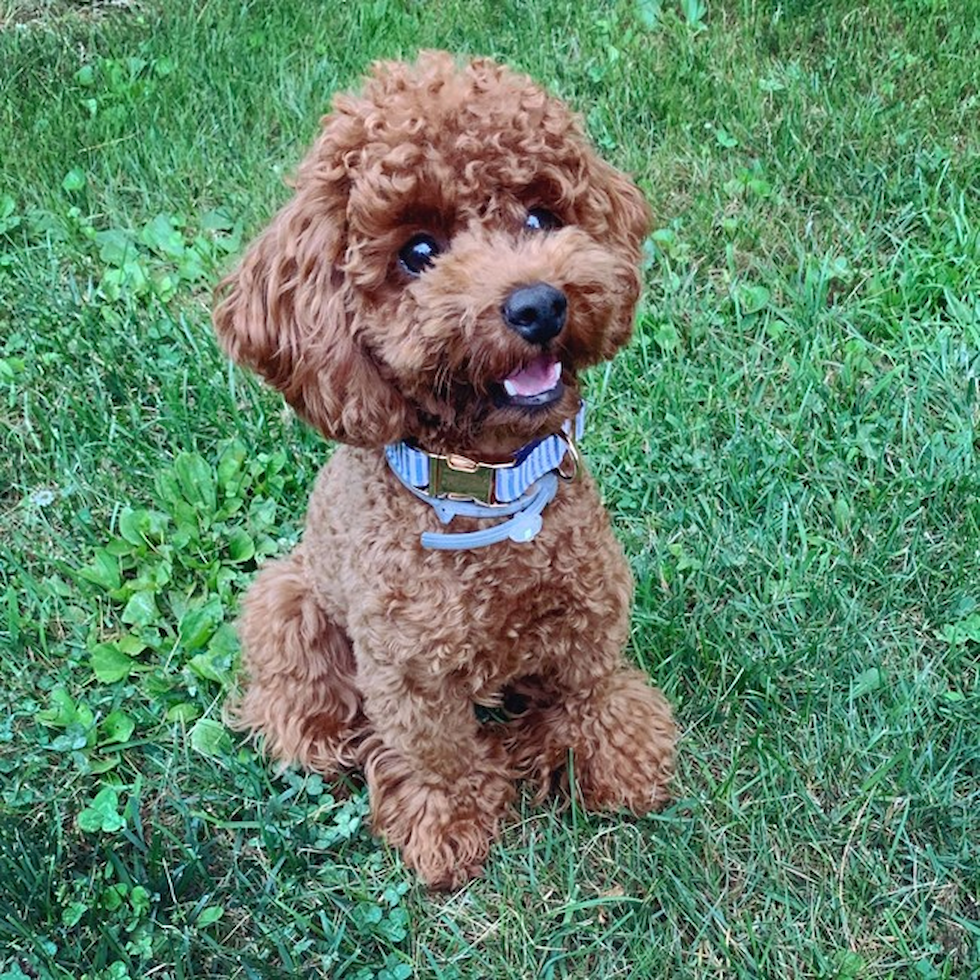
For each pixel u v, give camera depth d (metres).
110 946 0.50
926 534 0.63
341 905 0.51
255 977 0.48
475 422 0.42
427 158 0.39
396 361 0.41
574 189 0.44
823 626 0.59
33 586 0.63
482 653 0.47
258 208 0.84
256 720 0.57
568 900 0.51
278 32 1.00
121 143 0.90
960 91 0.90
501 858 0.53
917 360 0.71
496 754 0.55
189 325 0.75
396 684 0.48
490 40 0.96
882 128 0.85
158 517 0.66
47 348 0.76
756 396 0.70
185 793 0.56
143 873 0.52
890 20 0.98
